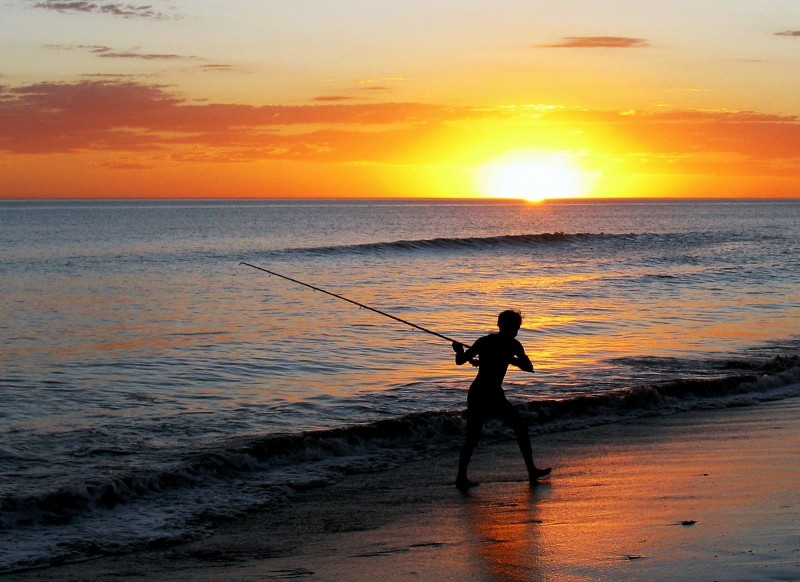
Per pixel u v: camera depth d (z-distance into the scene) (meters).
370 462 8.01
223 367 12.77
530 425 9.45
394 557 5.37
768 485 6.77
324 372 12.41
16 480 7.06
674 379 11.77
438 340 15.51
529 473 7.24
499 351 7.31
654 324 17.59
